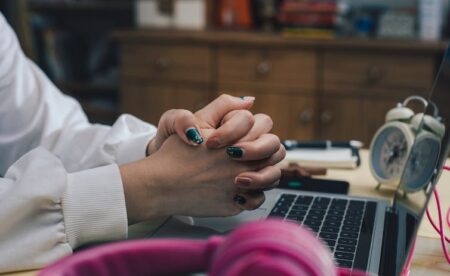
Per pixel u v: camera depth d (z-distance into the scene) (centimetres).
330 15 240
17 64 104
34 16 297
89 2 297
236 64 245
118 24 302
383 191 92
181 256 42
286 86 240
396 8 260
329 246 63
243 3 273
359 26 253
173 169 68
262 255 32
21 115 99
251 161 69
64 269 39
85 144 92
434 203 87
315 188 90
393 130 93
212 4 277
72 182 65
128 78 265
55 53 294
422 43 220
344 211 77
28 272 60
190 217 71
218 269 34
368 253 61
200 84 253
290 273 32
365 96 231
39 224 62
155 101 262
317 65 235
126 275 42
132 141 86
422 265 64
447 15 252
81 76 304
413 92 225
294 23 243
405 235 60
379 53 226
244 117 69
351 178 100
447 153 55
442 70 75
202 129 72
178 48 253
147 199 67
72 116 100
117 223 65
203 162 68
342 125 236
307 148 112
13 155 99
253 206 69
